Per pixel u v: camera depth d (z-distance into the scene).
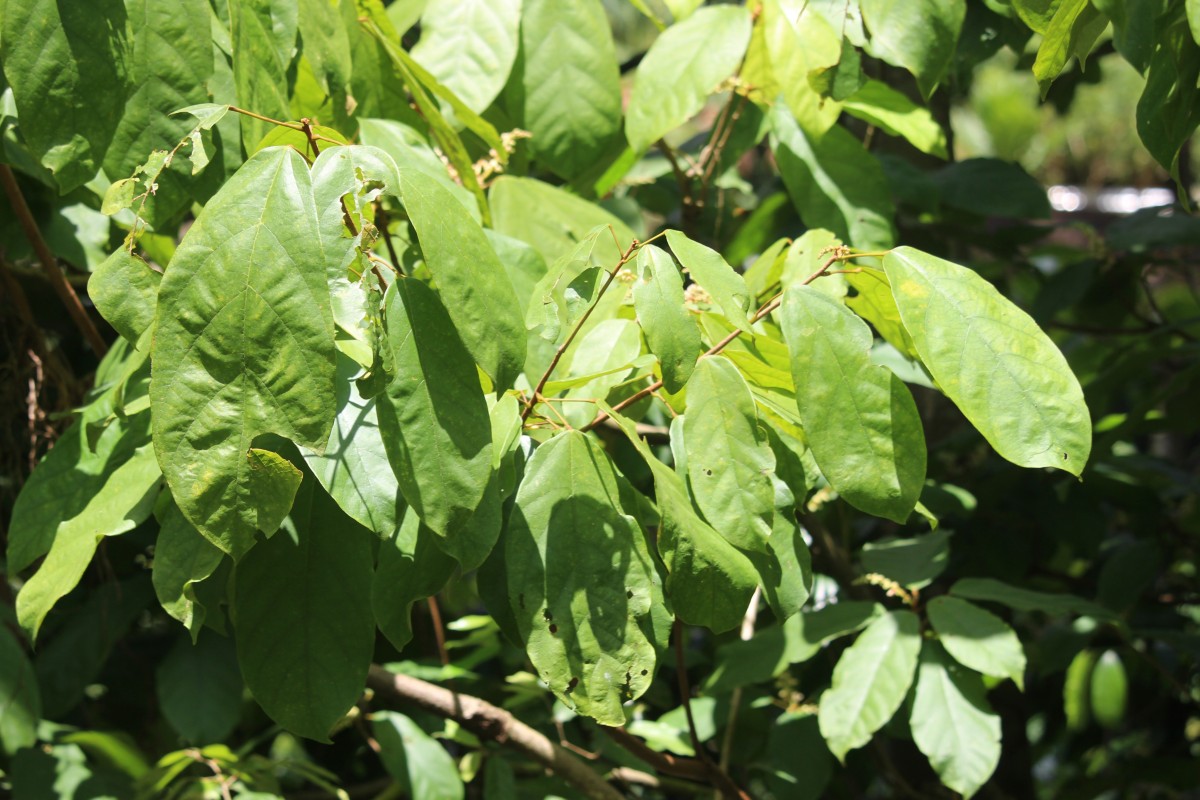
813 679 2.00
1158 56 1.32
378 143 1.42
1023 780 2.18
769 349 1.35
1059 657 1.91
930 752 1.51
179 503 1.19
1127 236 2.06
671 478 1.28
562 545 1.27
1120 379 1.93
